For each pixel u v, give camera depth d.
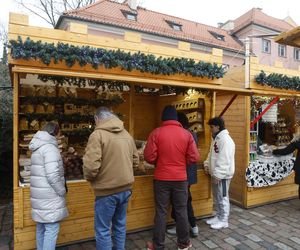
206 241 3.74
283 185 5.59
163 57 3.96
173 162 3.29
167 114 3.44
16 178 3.26
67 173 3.73
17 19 3.08
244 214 4.78
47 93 3.99
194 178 3.83
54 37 3.25
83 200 3.64
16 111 3.21
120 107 5.39
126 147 2.87
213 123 4.18
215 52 4.40
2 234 3.92
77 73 3.02
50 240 2.87
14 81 3.19
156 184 3.33
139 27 19.33
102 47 3.53
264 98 5.33
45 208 2.80
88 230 3.68
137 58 3.47
